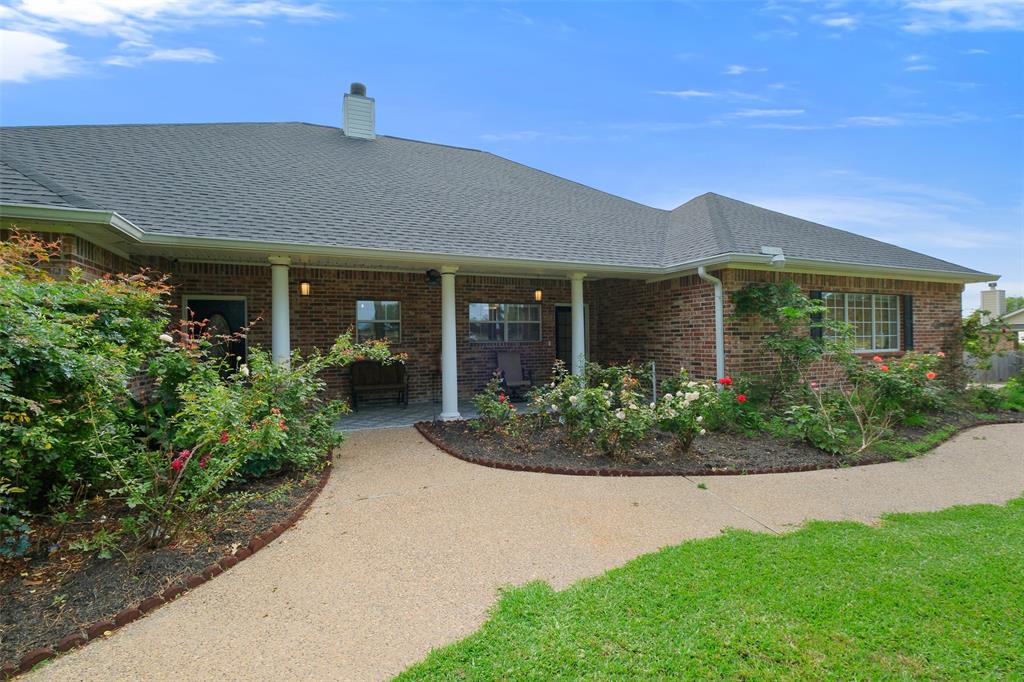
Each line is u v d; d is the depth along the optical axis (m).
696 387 6.98
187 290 8.87
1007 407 9.84
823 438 6.51
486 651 2.49
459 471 5.67
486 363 11.50
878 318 10.54
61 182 6.80
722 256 8.38
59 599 2.91
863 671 2.33
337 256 7.56
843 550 3.59
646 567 3.34
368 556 3.61
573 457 6.09
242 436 4.05
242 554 3.56
